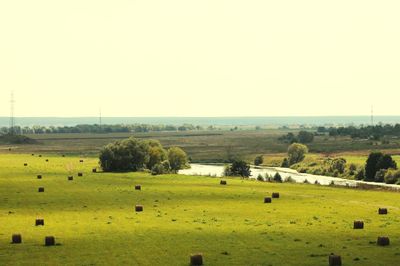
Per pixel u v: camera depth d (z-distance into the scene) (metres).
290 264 55.34
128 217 83.25
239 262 56.16
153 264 55.97
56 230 73.00
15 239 65.56
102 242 65.56
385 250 60.38
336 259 54.41
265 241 65.50
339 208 92.31
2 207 94.75
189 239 66.81
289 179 159.62
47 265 55.88
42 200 103.06
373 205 96.44
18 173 154.62
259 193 113.44
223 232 71.00
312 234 69.38
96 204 97.69
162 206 94.88
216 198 105.19
